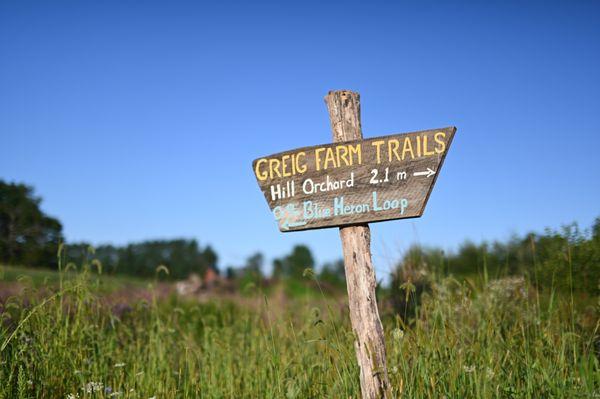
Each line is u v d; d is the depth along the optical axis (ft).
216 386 14.47
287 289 44.42
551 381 10.91
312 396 13.08
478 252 22.22
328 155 12.00
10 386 12.45
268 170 12.50
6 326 14.82
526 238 20.45
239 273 64.44
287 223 12.25
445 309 15.35
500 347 13.24
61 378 13.69
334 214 11.82
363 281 11.41
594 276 16.92
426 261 20.53
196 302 32.55
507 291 17.46
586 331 14.38
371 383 10.87
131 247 83.35
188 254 89.76
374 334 11.13
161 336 18.39
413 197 11.35
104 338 16.84
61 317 14.98
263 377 14.51
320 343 14.65
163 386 14.61
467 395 11.00
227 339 18.70
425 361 11.48
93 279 17.88
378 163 11.65
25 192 34.14
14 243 32.53
